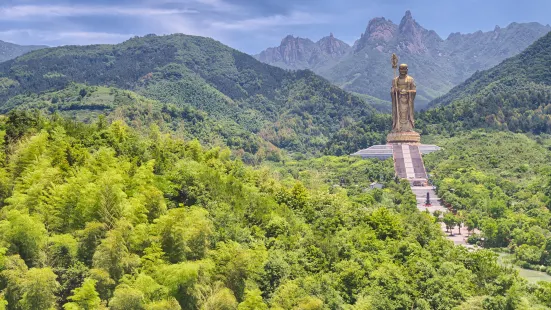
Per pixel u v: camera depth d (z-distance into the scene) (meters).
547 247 165.00
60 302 83.44
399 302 108.31
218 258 97.12
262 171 160.75
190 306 85.81
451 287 113.69
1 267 79.81
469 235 190.88
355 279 108.62
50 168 105.62
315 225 129.00
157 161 131.00
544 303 114.81
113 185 98.50
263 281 100.81
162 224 95.00
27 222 85.56
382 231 134.25
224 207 117.00
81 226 94.88
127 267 87.38
